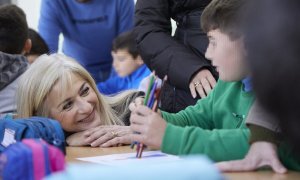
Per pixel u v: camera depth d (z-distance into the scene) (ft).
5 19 6.56
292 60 1.55
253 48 1.62
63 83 5.02
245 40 1.69
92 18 9.02
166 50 5.65
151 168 1.27
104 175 1.25
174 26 6.68
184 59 5.46
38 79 5.08
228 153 3.28
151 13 6.00
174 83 5.55
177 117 4.56
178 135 3.35
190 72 5.31
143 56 5.98
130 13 9.12
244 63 1.77
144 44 5.90
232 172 3.08
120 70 9.35
